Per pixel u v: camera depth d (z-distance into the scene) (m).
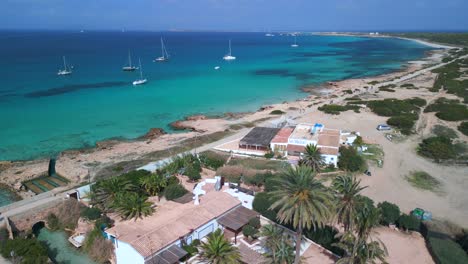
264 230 44.31
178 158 69.50
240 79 173.50
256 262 41.47
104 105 123.56
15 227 51.59
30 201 57.38
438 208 55.97
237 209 51.44
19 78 171.38
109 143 87.75
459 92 131.00
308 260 42.03
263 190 59.91
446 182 65.12
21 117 108.50
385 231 49.94
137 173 61.50
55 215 54.91
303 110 114.31
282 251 39.91
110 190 54.34
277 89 151.50
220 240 40.59
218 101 130.75
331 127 97.31
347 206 35.88
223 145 82.19
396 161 74.44
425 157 76.56
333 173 67.31
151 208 50.75
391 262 43.22
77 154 80.88
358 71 199.38
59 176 70.38
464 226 50.66
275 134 83.38
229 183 60.47
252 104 127.00
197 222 46.72
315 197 34.19
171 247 43.25
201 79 172.88
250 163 71.25
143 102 128.25
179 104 126.00
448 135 89.19
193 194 55.78
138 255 41.38
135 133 96.25
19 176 68.62
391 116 106.50
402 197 59.53
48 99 130.38
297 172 35.84
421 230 49.34
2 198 61.47
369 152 78.00
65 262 45.91
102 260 45.91
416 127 96.56
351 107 115.00
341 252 42.94
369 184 64.00
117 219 49.91
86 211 51.12
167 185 59.66
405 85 150.25
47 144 87.56
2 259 43.84
